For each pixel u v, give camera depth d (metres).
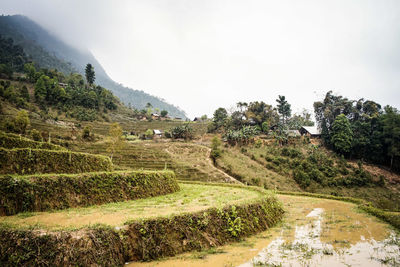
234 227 12.52
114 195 18.34
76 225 9.41
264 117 104.81
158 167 56.41
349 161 70.12
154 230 9.80
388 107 80.00
